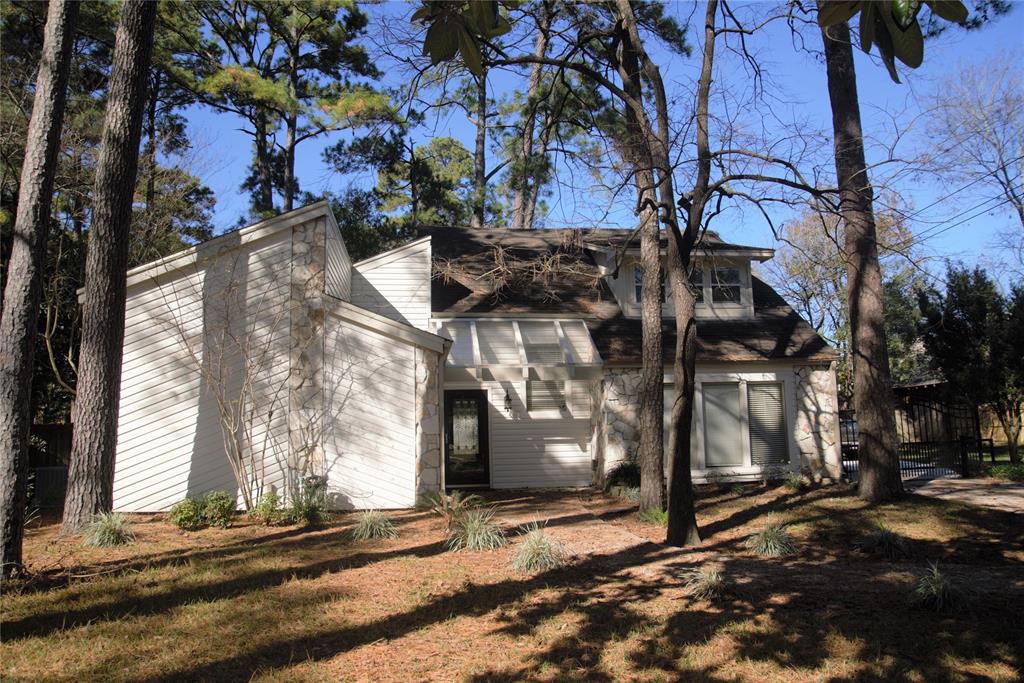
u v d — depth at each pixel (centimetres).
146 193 1956
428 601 763
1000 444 2877
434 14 262
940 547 1043
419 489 1333
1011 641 649
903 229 1316
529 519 1255
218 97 2253
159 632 662
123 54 1121
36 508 1358
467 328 1736
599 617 719
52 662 587
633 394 1694
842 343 3581
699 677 579
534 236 2169
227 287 1316
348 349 1343
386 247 2930
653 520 1232
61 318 1836
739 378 1780
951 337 2038
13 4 1767
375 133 1897
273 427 1307
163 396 1284
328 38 2500
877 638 661
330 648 630
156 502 1266
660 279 1299
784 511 1327
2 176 1662
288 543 1038
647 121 1143
